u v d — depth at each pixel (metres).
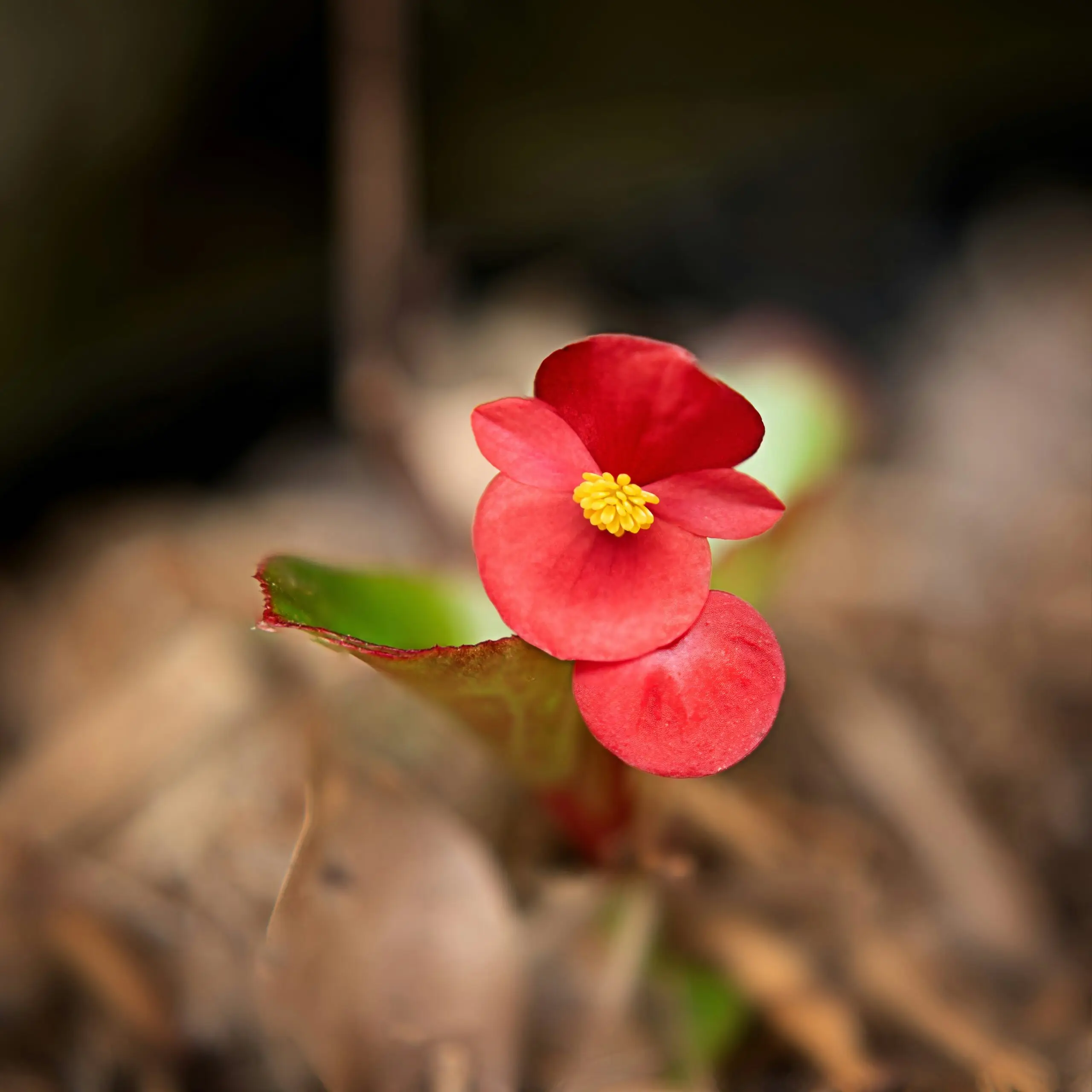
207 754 0.23
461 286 0.34
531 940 0.20
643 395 0.18
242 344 0.32
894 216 0.37
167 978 0.20
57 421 0.30
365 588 0.20
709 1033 0.20
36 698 0.25
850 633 0.24
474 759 0.22
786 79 0.31
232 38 0.28
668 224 0.37
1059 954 0.21
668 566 0.18
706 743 0.18
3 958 0.21
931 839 0.22
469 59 0.29
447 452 0.26
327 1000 0.19
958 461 0.30
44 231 0.27
